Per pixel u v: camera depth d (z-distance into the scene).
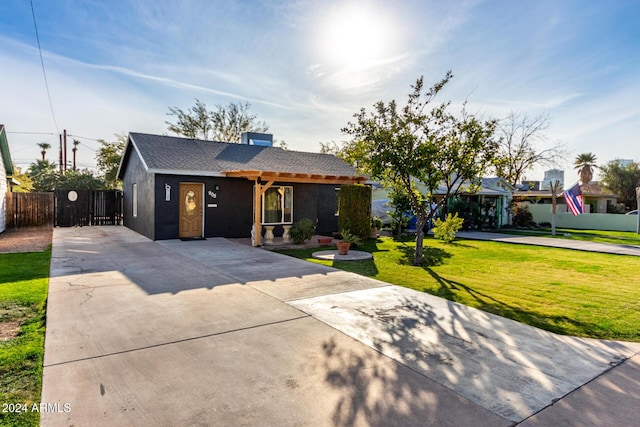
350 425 2.58
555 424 2.65
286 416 2.68
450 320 4.95
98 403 2.79
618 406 2.91
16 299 5.40
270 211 14.53
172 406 2.78
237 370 3.38
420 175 8.93
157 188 12.31
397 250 12.04
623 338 4.43
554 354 3.91
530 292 6.65
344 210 13.33
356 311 5.24
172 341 4.02
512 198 25.28
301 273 7.71
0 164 14.22
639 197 19.91
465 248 12.95
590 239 16.66
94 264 8.19
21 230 15.65
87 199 17.83
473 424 2.63
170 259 8.99
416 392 3.06
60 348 3.77
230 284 6.62
